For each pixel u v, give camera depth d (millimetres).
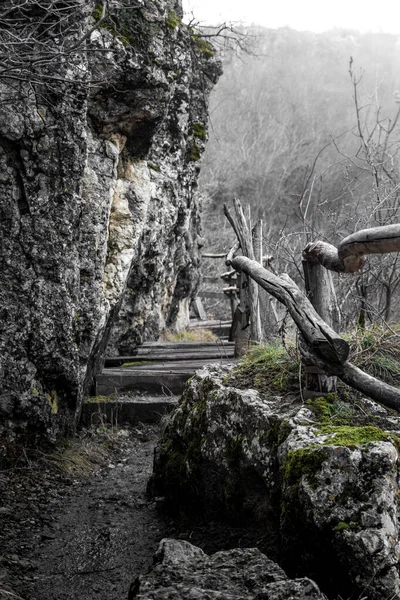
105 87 5547
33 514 4273
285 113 26328
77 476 5039
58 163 5012
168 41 6445
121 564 3619
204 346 8672
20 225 4980
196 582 2418
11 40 4312
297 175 23797
